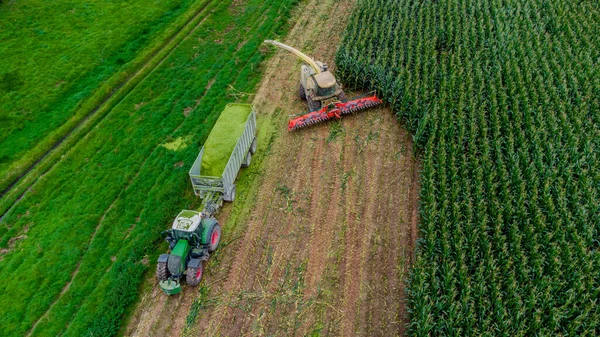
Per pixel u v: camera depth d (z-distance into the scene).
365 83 26.78
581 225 16.64
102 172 22.58
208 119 25.64
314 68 24.08
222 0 37.94
